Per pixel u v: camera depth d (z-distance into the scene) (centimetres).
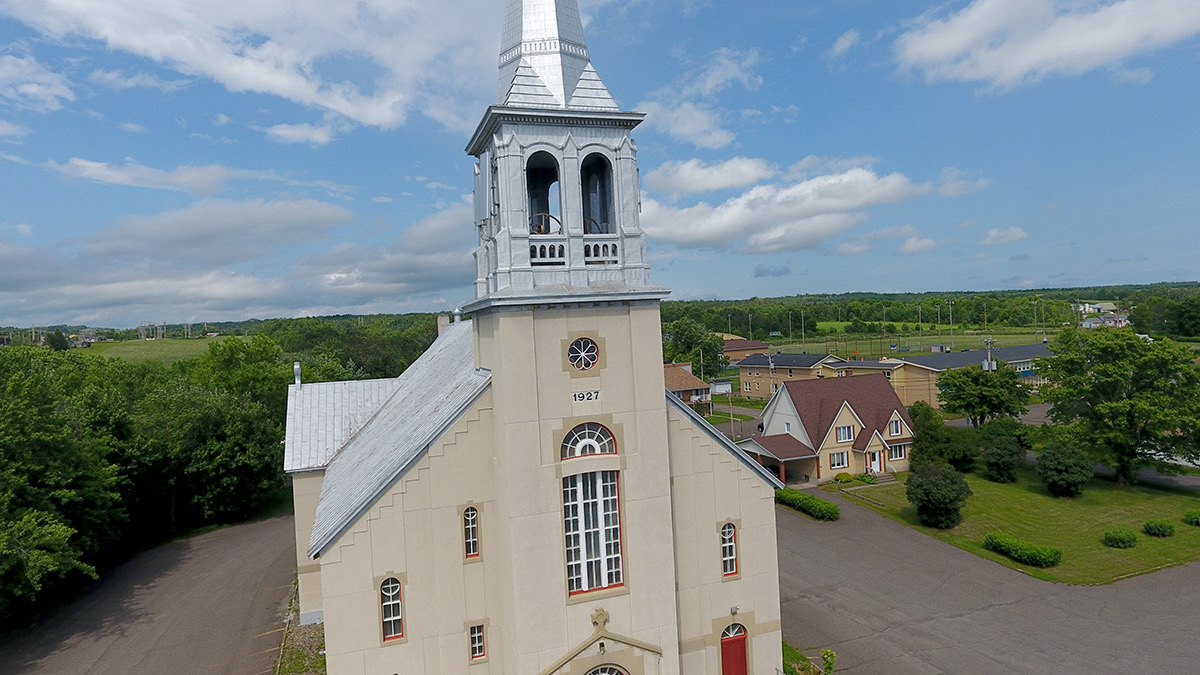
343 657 2131
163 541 5084
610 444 2178
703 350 12838
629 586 2169
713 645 2502
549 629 2078
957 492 4556
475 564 2244
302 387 3972
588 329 2127
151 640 3278
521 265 2064
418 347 15362
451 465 2212
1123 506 4966
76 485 3978
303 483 3412
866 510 5106
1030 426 6681
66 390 6475
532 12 2189
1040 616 3253
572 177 2139
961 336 18912
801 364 10412
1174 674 2686
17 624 3562
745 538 2542
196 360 9838
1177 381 5169
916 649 2939
